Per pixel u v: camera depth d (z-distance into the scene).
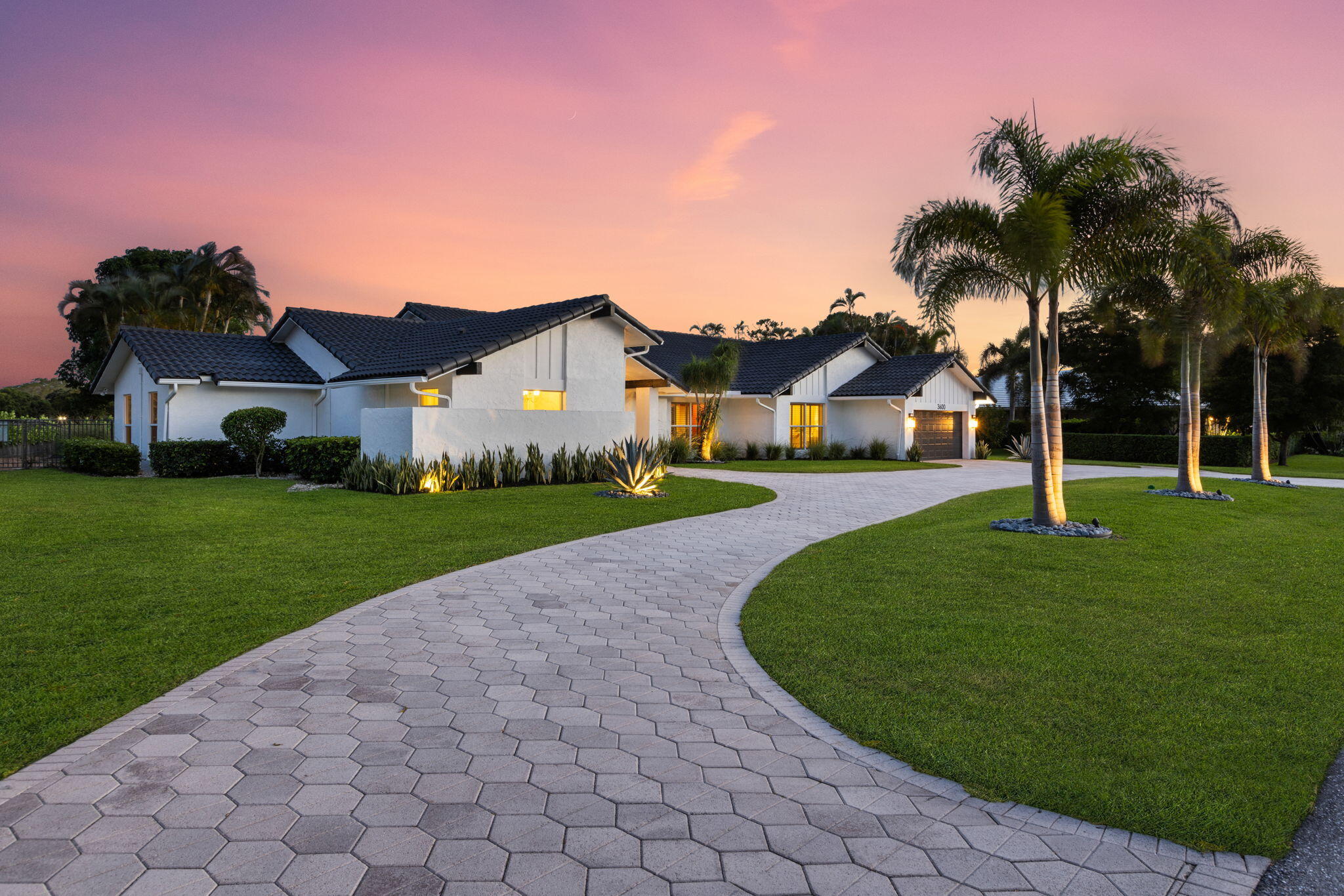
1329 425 31.73
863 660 4.91
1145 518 11.50
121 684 4.37
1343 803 3.17
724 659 5.00
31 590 6.53
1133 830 2.95
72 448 19.92
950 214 10.68
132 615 5.79
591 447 17.44
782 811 3.09
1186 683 4.49
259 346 21.66
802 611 6.09
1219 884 2.62
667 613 6.16
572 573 7.64
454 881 2.59
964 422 31.80
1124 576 7.39
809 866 2.71
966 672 4.67
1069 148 10.24
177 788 3.21
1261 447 19.62
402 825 2.95
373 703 4.17
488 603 6.38
